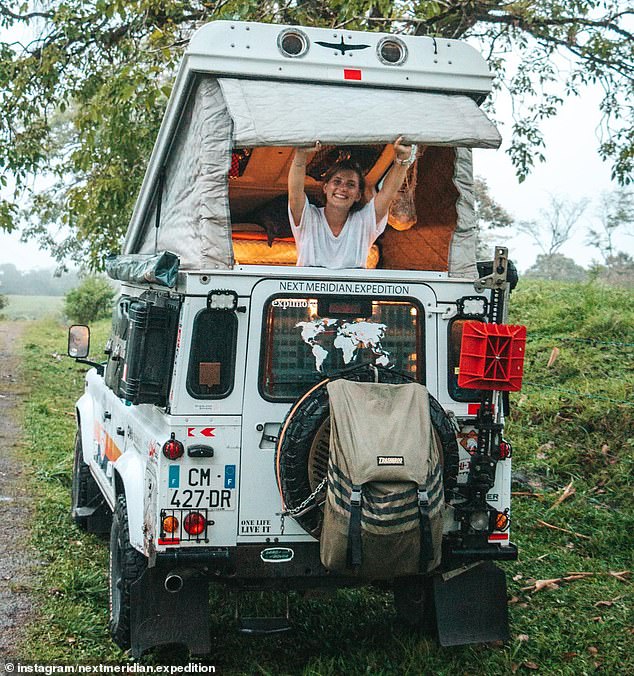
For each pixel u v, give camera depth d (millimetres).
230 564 4562
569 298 15086
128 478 5000
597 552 7023
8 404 13883
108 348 6723
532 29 11086
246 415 4543
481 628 4934
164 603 4656
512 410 10164
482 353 4316
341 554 4109
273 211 6652
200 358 4512
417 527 4066
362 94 5059
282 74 5004
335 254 5477
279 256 6668
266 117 4691
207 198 4871
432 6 9773
